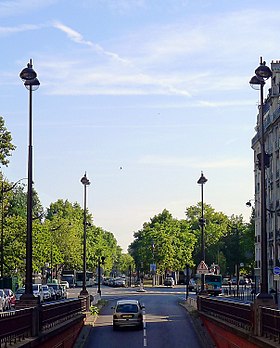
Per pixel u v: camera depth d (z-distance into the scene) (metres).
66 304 30.25
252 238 117.25
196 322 41.81
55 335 22.98
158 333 37.34
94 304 58.44
